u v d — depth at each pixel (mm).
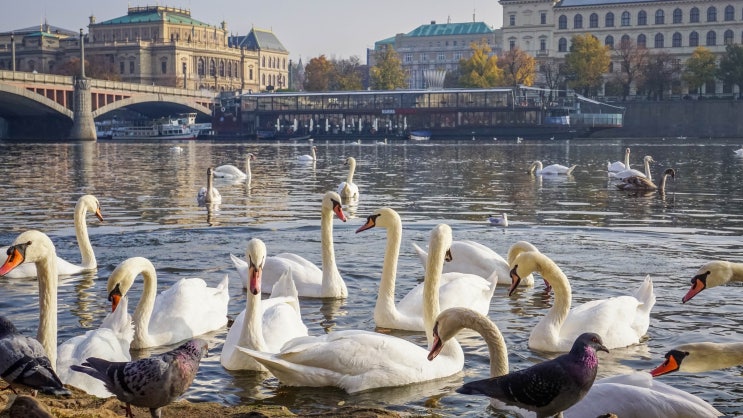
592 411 8008
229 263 18641
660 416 7941
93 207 17938
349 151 95375
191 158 77062
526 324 13430
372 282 16609
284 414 8742
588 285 16094
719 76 167250
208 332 12836
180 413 8516
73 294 15469
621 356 11516
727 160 69250
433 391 10109
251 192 39906
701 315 13711
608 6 199000
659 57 173250
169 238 22688
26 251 8836
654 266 18172
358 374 10055
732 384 10297
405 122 158625
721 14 191500
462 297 12984
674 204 33312
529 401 6719
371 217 12961
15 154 81625
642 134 161375
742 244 21641
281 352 10109
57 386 6988
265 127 167375
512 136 149375
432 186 43500
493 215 28406
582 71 171375
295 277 15273
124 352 10078
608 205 33062
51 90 145000
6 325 7141
